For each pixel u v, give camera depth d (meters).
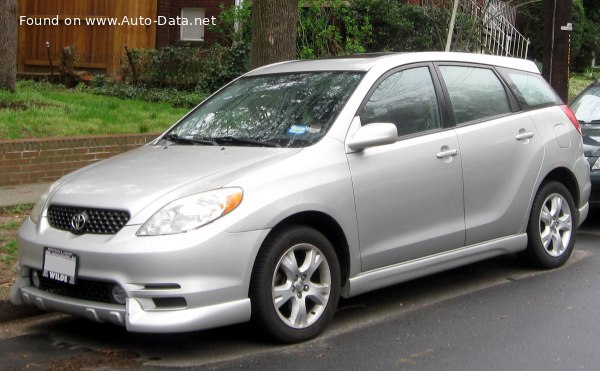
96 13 18.14
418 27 17.03
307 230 5.41
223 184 5.14
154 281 4.85
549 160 7.15
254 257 5.09
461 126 6.54
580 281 7.00
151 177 5.38
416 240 6.09
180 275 4.85
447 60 6.74
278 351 5.33
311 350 5.35
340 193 5.55
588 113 10.34
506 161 6.77
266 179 5.25
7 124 10.85
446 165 6.27
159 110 13.84
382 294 6.70
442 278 7.19
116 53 18.00
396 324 5.91
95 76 16.98
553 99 7.58
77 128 11.31
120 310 4.95
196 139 6.28
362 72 6.21
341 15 16.80
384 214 5.85
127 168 5.69
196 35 19.14
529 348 5.38
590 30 24.69
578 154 7.57
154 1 18.77
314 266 5.46
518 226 6.95
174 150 6.05
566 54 13.62
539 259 7.23
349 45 15.91
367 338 5.59
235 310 5.02
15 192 9.59
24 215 8.70
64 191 5.50
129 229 4.96
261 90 6.62
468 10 16.91
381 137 5.66
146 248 4.85
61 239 5.21
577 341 5.51
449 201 6.31
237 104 6.57
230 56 16.19
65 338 5.70
